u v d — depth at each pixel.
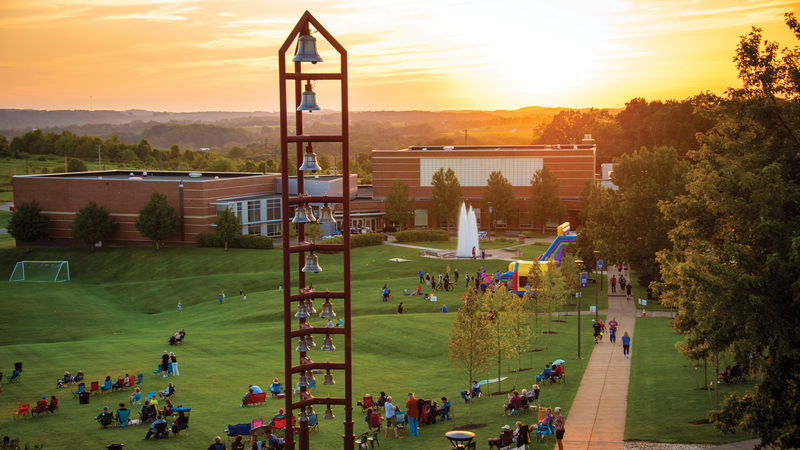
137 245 132.25
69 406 47.00
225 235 125.12
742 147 35.66
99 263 124.19
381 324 71.44
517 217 153.50
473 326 42.06
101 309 93.12
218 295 98.44
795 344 30.06
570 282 81.12
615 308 80.69
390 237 140.12
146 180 131.12
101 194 133.50
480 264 105.94
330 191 144.62
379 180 157.25
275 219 139.50
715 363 42.94
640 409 40.50
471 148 164.62
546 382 48.09
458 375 54.47
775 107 34.06
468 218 116.38
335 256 116.12
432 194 154.12
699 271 32.78
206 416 44.16
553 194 145.12
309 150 26.53
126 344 67.06
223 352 63.28
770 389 30.83
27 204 135.00
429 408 41.91
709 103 37.31
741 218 33.28
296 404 27.27
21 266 124.69
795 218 31.03
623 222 87.56
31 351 63.75
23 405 44.47
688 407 40.06
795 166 32.88
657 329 67.69
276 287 101.06
